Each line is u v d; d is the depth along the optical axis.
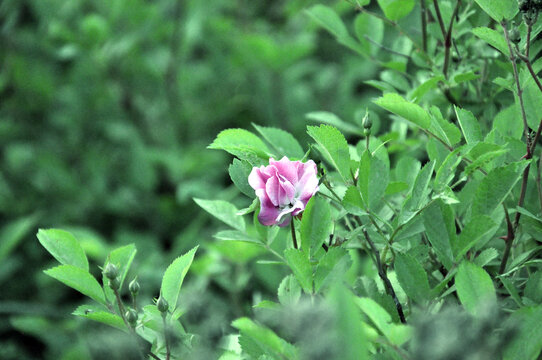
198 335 1.13
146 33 2.36
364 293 1.15
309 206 1.12
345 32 1.36
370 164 1.14
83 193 2.27
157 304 1.11
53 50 2.36
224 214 1.20
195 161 2.25
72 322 1.90
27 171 2.28
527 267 1.17
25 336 1.97
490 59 1.30
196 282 1.67
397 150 1.40
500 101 1.28
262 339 1.04
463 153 1.12
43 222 2.21
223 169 2.31
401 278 1.10
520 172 1.10
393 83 1.32
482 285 1.06
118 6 2.36
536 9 1.12
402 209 1.12
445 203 1.11
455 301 1.17
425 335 1.02
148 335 1.16
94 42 2.27
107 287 1.15
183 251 2.05
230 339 1.18
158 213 2.24
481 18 1.28
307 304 1.03
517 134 1.19
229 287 1.62
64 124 2.39
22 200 2.24
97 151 2.38
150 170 2.26
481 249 1.19
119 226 2.24
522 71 1.17
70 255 1.16
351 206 1.12
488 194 1.11
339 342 0.99
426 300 1.10
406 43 1.36
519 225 1.18
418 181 1.12
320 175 1.16
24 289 2.10
